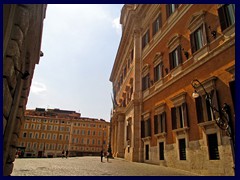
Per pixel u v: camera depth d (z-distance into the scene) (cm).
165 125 1597
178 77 1491
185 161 1290
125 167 1426
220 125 1012
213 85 1109
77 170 1125
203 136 1155
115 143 3488
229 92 1009
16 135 680
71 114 8175
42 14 678
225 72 1055
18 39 443
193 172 1187
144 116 2066
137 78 2375
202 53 1276
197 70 1291
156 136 1722
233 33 1048
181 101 1405
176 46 1609
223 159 991
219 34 1157
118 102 3838
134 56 2491
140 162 1998
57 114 7812
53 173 916
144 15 2511
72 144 7044
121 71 3691
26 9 471
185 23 1532
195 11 1425
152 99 1950
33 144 6769
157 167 1467
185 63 1460
